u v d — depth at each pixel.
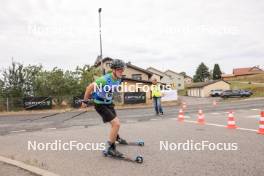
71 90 33.72
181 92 94.06
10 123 15.78
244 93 55.34
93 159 5.79
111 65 5.88
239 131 9.16
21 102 29.86
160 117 15.54
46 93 32.75
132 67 50.47
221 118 13.62
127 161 5.56
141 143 6.98
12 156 6.21
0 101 29.66
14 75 31.11
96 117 17.31
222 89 71.69
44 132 10.41
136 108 29.52
